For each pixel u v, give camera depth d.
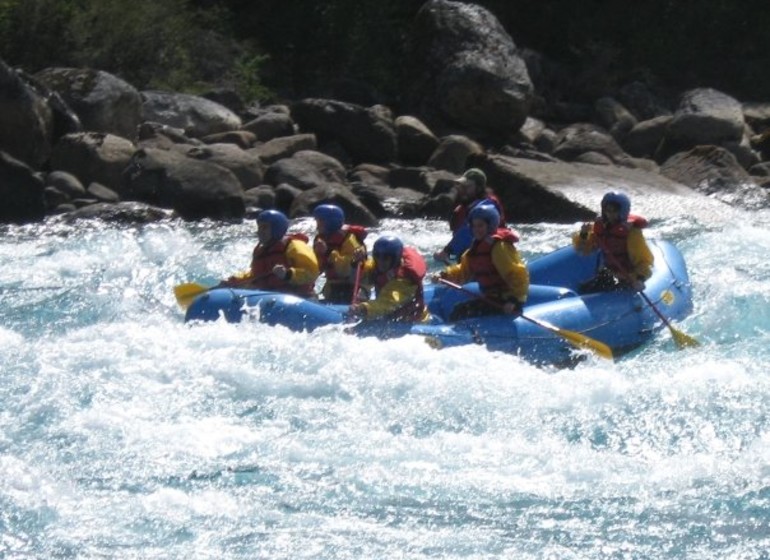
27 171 56.66
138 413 31.66
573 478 28.52
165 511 27.14
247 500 27.61
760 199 62.88
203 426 30.98
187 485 28.19
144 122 67.00
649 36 90.31
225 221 56.97
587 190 58.91
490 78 73.06
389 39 84.50
